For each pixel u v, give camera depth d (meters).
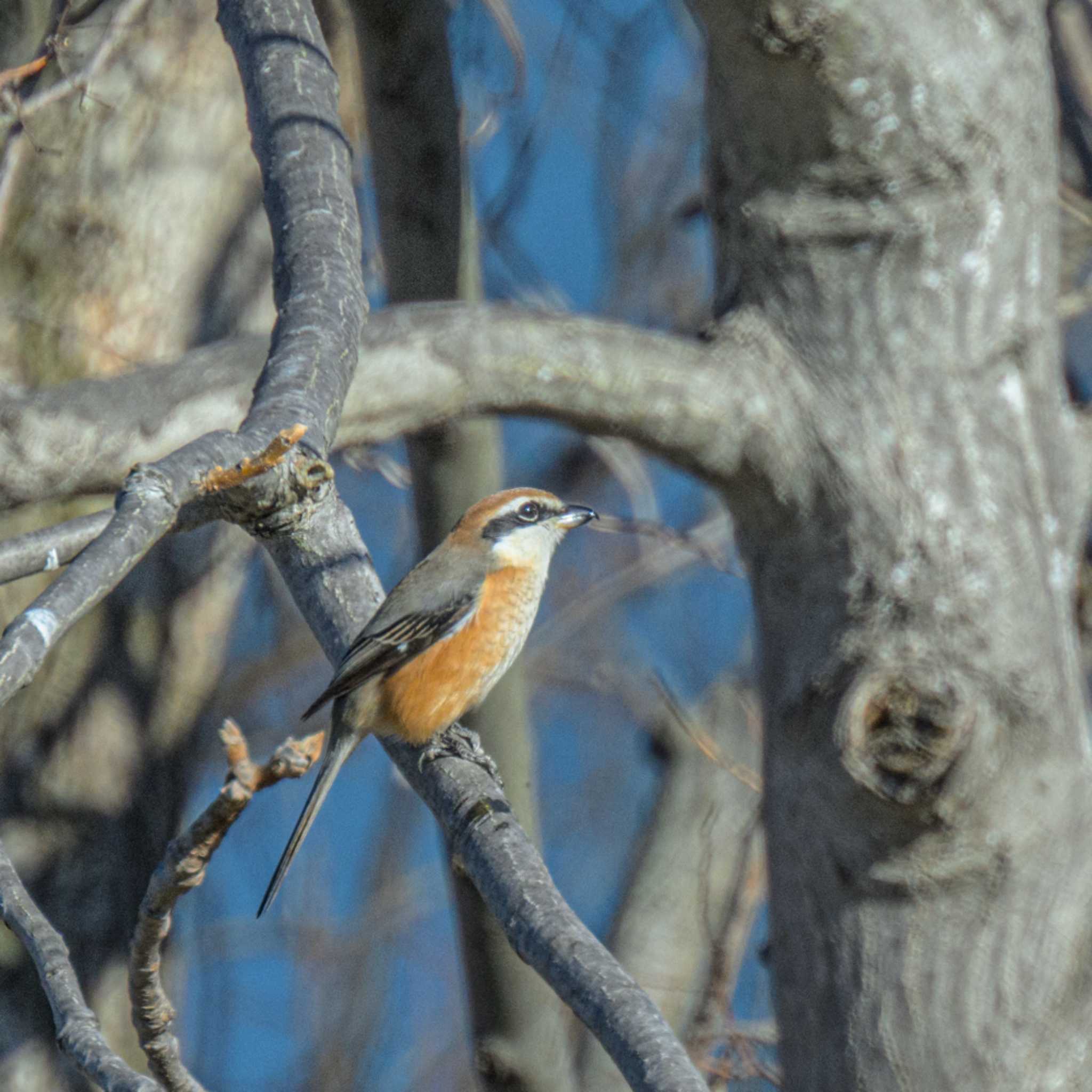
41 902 14.12
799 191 9.60
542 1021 11.97
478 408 8.88
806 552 9.53
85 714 14.44
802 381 9.43
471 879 7.15
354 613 9.41
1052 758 9.20
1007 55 9.63
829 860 9.36
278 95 8.99
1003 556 9.27
